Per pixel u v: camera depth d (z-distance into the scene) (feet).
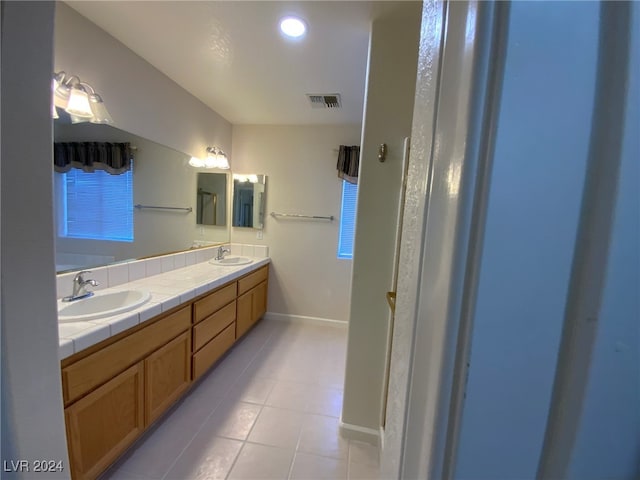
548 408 0.85
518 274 0.82
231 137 10.64
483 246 0.82
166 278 6.93
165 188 7.55
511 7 0.78
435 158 1.12
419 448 1.09
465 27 0.89
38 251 2.08
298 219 10.68
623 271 0.79
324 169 10.40
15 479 2.01
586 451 0.84
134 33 5.38
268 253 10.95
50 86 2.08
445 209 0.96
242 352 8.57
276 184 10.68
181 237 8.43
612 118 0.77
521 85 0.78
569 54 0.78
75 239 5.23
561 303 0.82
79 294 5.02
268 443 5.15
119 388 4.27
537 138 0.79
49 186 2.12
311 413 5.97
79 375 3.65
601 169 0.78
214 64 6.40
